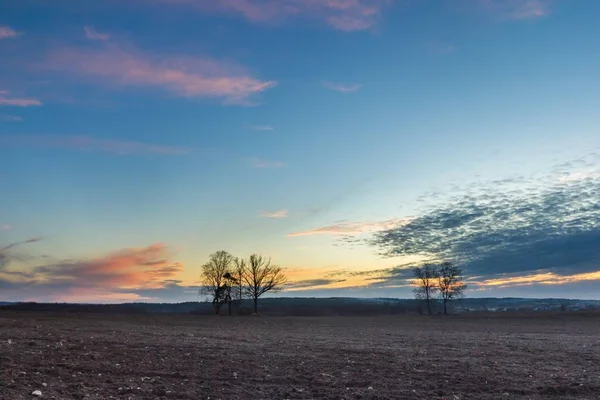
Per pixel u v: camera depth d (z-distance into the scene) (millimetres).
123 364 18406
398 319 81938
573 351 26484
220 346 25844
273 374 17328
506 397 14523
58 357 19438
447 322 70875
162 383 15445
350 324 61812
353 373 17906
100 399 13031
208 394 14219
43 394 13117
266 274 109062
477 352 25547
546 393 15133
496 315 97875
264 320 70250
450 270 121250
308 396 14289
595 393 15156
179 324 51875
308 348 25891
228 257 107750
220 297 106625
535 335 41562
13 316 58438
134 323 50094
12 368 16484
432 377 17344
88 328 38062
